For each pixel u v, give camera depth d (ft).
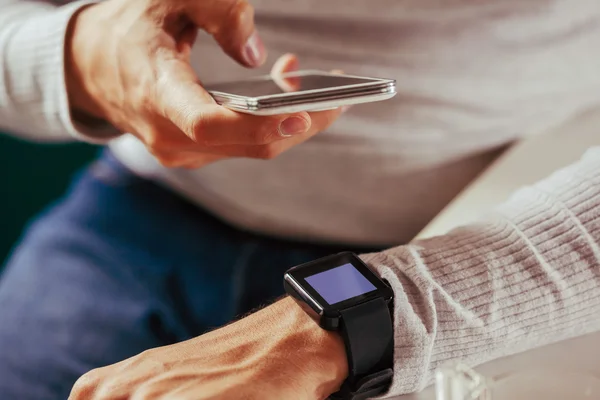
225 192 3.12
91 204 3.36
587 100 3.21
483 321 1.78
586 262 1.85
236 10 2.15
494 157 3.16
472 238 1.95
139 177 3.35
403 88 2.87
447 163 3.09
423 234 2.33
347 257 1.80
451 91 2.91
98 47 2.26
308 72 2.34
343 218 3.17
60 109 2.52
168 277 3.07
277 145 1.94
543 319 1.83
